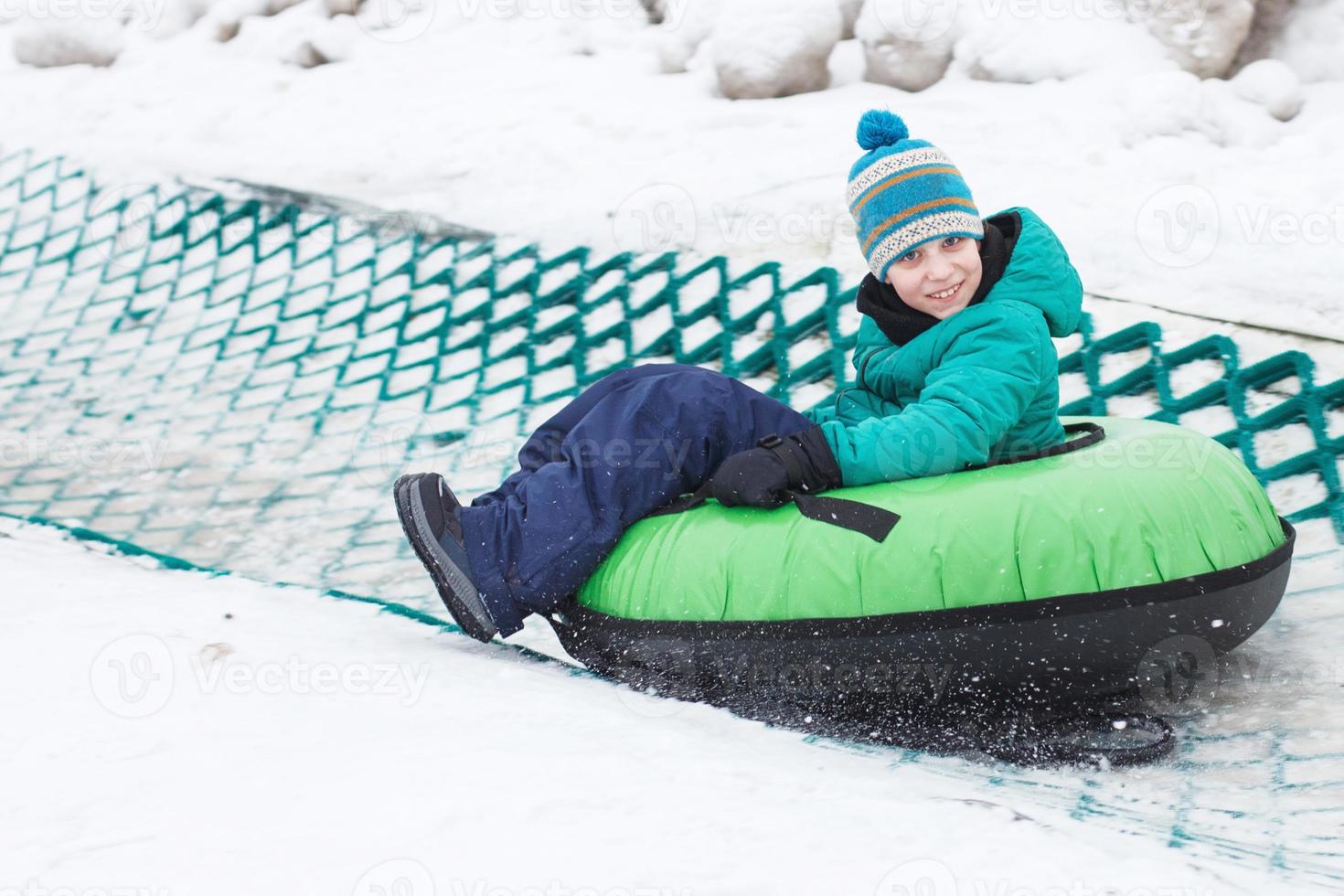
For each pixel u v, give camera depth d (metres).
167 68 11.66
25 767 3.04
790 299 7.16
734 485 3.89
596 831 2.64
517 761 3.03
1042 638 3.51
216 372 8.02
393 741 3.19
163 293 9.05
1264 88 8.05
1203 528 3.62
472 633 4.21
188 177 9.98
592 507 4.13
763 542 3.80
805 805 2.79
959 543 3.54
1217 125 7.80
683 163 8.49
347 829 2.67
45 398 7.92
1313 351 5.62
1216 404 5.63
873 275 4.44
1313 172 6.88
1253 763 3.37
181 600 4.70
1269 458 5.28
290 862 2.53
